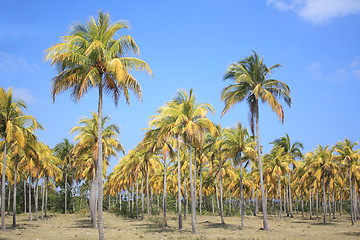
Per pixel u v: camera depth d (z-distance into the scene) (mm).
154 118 33375
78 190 76000
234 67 32844
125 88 20906
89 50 18266
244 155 40625
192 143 32938
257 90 31266
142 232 31328
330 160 47656
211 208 74875
